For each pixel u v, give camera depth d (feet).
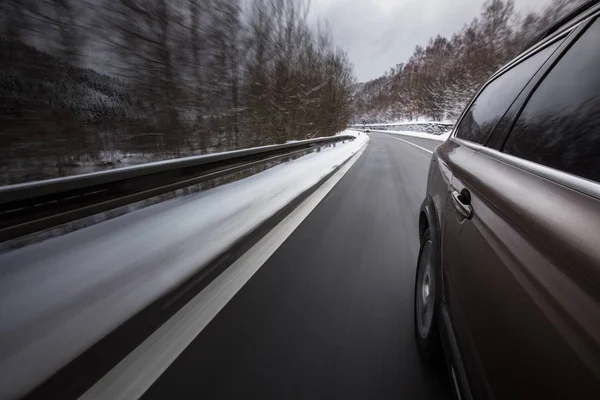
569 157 3.11
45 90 14.96
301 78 47.39
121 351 5.79
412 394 4.95
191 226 11.93
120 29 19.08
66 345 5.26
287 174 25.88
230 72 30.37
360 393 4.97
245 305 7.62
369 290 8.43
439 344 5.38
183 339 6.31
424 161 40.01
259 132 36.83
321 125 63.72
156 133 22.57
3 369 4.71
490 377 2.73
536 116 4.20
